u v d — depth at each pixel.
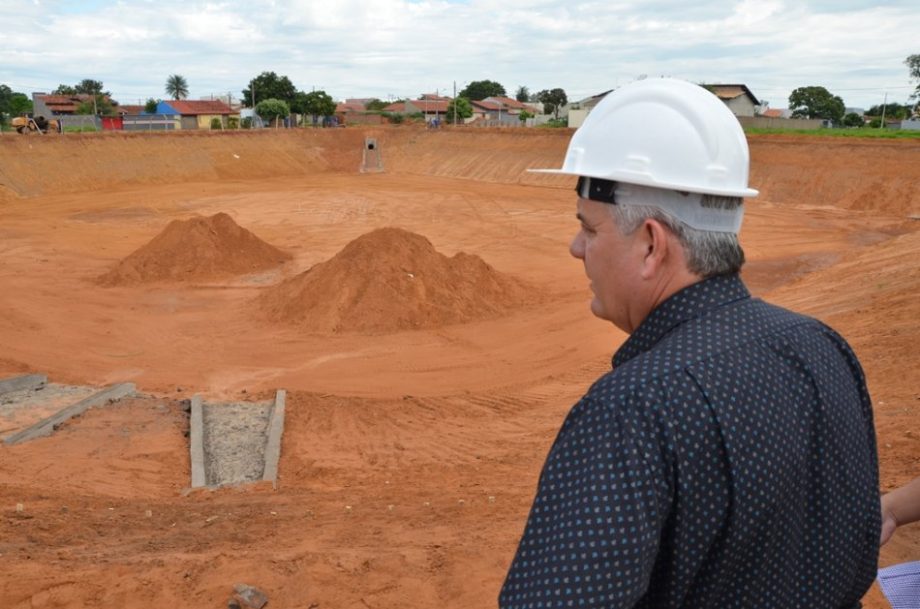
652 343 1.59
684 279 1.58
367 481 9.20
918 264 18.52
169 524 6.91
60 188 50.47
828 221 40.00
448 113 108.62
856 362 1.69
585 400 1.44
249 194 50.44
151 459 10.02
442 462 9.87
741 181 1.57
